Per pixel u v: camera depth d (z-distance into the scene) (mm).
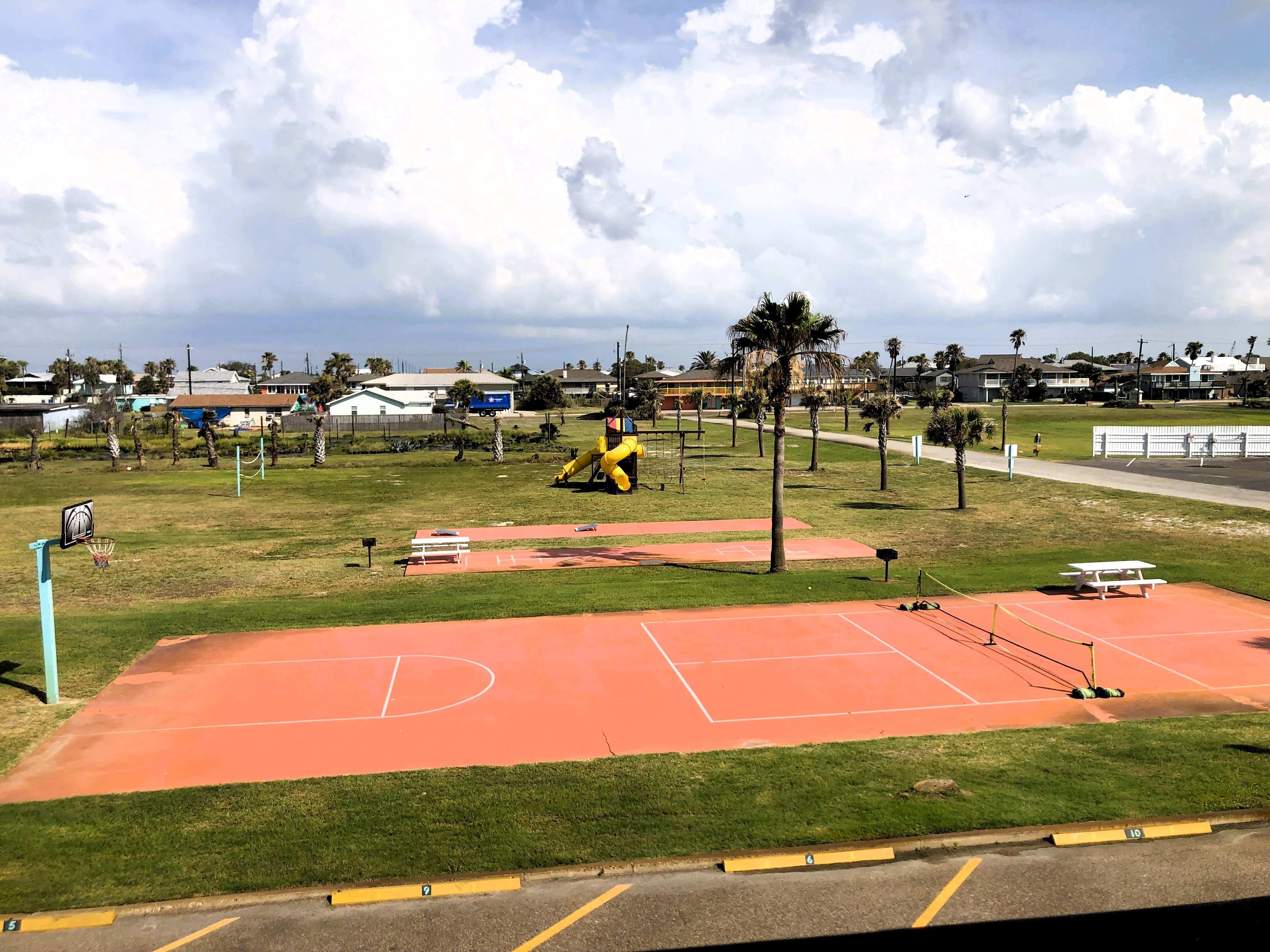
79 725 15891
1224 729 15305
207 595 27891
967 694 17453
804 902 10320
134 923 9953
